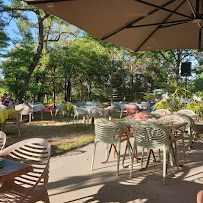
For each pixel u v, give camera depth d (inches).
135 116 170.1
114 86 1107.9
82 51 839.1
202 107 267.1
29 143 81.4
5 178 56.5
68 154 175.9
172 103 273.6
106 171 136.4
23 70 479.2
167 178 124.1
